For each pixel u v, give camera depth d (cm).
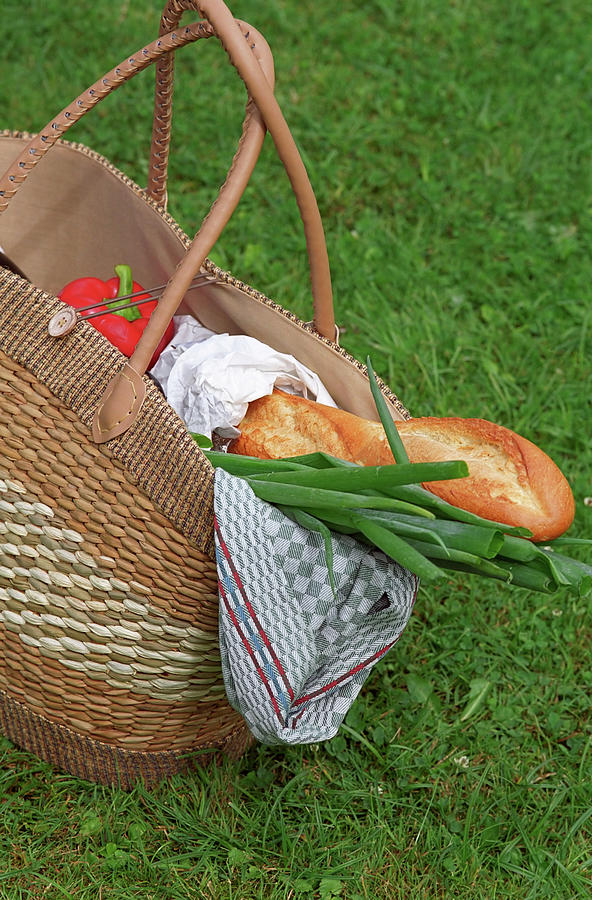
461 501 146
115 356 143
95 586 147
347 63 302
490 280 233
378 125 275
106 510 144
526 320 227
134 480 143
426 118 284
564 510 145
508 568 143
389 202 256
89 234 182
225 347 162
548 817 164
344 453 155
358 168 261
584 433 204
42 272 185
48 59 284
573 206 256
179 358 163
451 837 162
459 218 250
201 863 158
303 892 157
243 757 167
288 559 144
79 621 150
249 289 166
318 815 161
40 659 154
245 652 144
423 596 183
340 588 145
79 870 157
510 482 146
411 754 169
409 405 206
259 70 141
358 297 221
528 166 268
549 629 181
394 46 306
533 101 292
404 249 238
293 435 158
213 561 145
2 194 150
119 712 155
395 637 149
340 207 253
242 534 142
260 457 159
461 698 176
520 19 327
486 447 149
